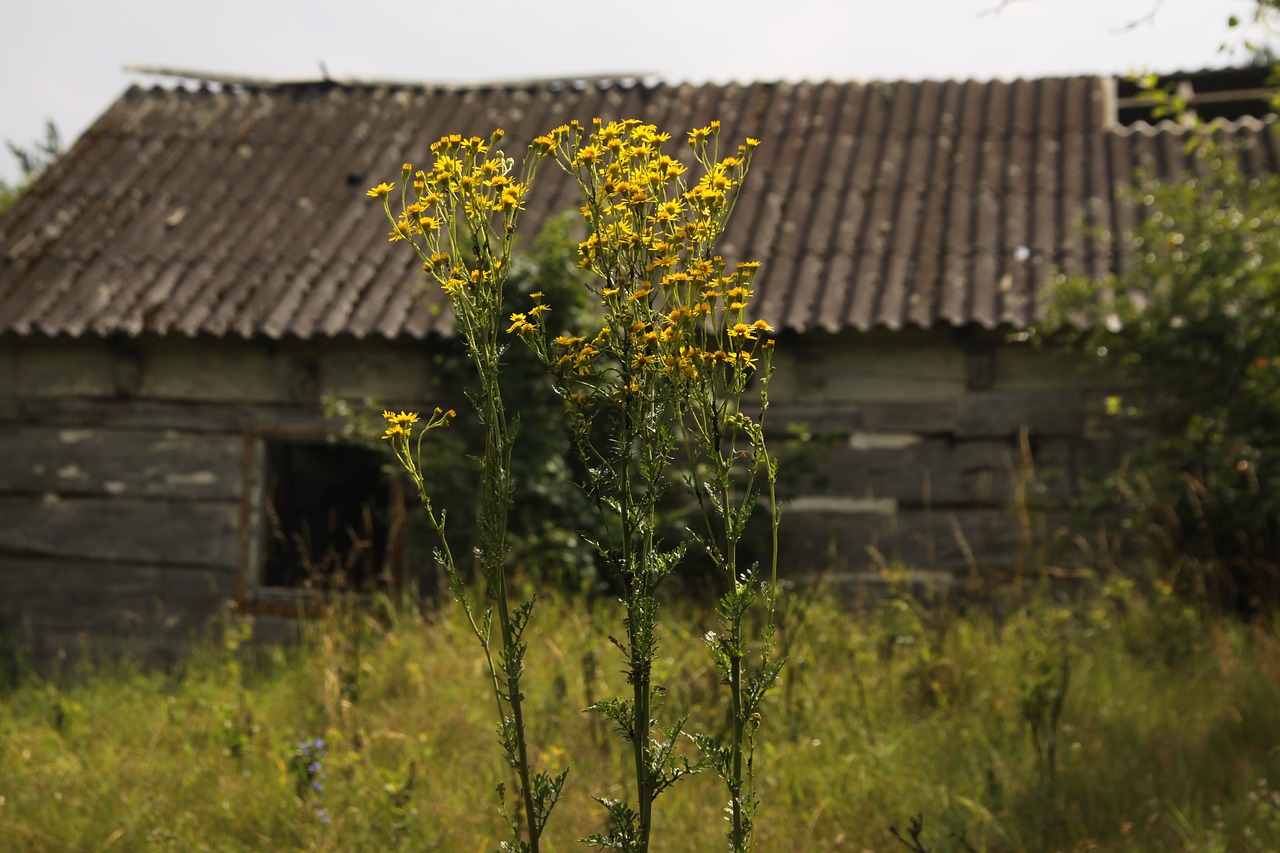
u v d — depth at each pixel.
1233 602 7.23
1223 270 7.30
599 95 10.72
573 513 8.00
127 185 9.98
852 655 6.20
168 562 8.82
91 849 4.41
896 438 8.12
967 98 10.00
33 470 9.06
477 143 2.54
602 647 6.25
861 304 7.96
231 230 9.37
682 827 4.27
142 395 8.94
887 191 9.00
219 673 7.50
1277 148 9.02
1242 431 7.29
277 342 8.63
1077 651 6.29
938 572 7.99
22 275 9.15
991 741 5.18
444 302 8.41
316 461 10.97
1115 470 7.81
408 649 6.56
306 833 4.32
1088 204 8.65
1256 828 4.16
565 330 8.07
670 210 2.51
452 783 4.83
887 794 4.67
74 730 5.97
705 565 7.88
